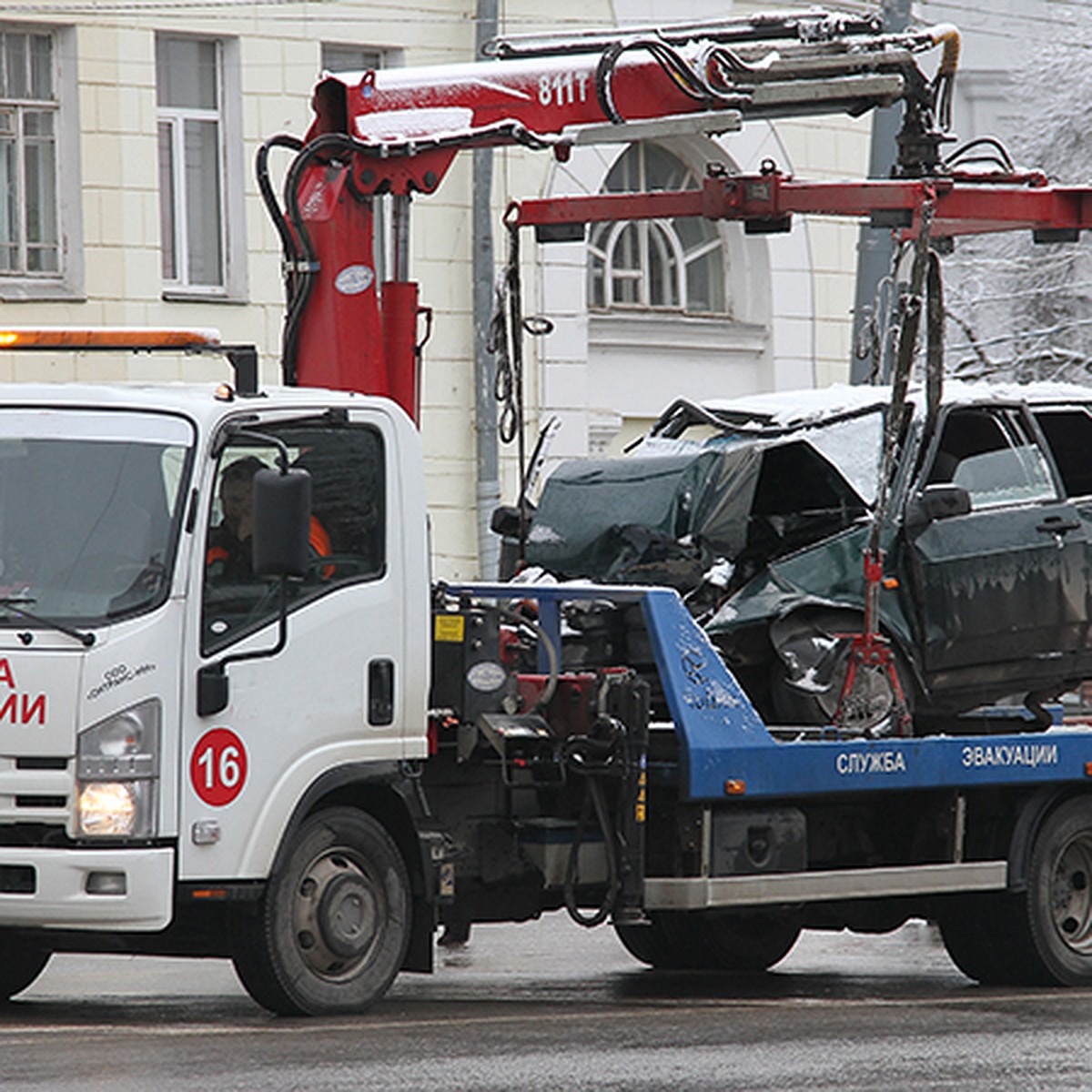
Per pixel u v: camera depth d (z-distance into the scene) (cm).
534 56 4903
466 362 9362
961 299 11238
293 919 3900
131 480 3791
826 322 10369
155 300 8800
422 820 4100
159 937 3972
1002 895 4838
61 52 8669
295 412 3919
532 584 4566
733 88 4819
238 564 3822
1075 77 11612
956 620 4812
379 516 4019
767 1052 3541
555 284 9581
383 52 9306
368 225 4606
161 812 3700
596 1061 3412
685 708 4275
